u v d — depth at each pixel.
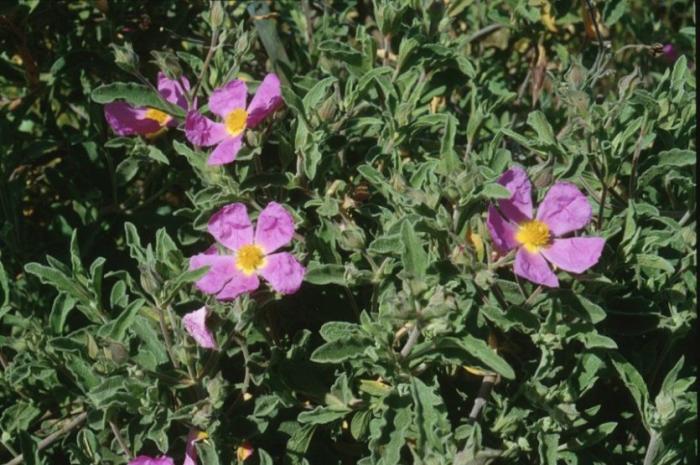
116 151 1.01
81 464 0.84
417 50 0.94
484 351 0.80
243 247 0.85
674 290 0.87
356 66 0.94
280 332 0.91
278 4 1.10
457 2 1.00
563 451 0.85
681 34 1.14
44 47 1.06
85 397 0.87
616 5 1.03
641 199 0.95
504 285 0.83
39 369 0.87
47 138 1.02
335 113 0.91
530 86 1.10
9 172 0.98
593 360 0.84
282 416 0.87
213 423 0.82
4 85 1.05
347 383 0.85
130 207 1.00
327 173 0.93
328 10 1.10
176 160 1.00
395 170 0.89
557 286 0.81
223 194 0.89
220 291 0.84
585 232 0.87
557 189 0.81
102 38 1.05
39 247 0.98
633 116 0.93
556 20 1.03
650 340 0.90
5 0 0.97
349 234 0.85
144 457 0.83
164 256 0.87
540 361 0.84
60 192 1.00
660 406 0.82
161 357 0.84
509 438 0.84
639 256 0.85
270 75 0.87
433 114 0.92
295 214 0.88
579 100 0.88
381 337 0.82
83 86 1.03
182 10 1.07
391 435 0.82
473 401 0.87
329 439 0.88
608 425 0.84
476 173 0.82
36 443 0.84
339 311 0.91
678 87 0.92
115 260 0.98
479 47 1.11
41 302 0.96
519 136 0.90
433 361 0.83
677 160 0.89
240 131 0.88
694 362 0.91
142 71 1.06
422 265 0.81
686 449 0.85
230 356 0.88
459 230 0.83
